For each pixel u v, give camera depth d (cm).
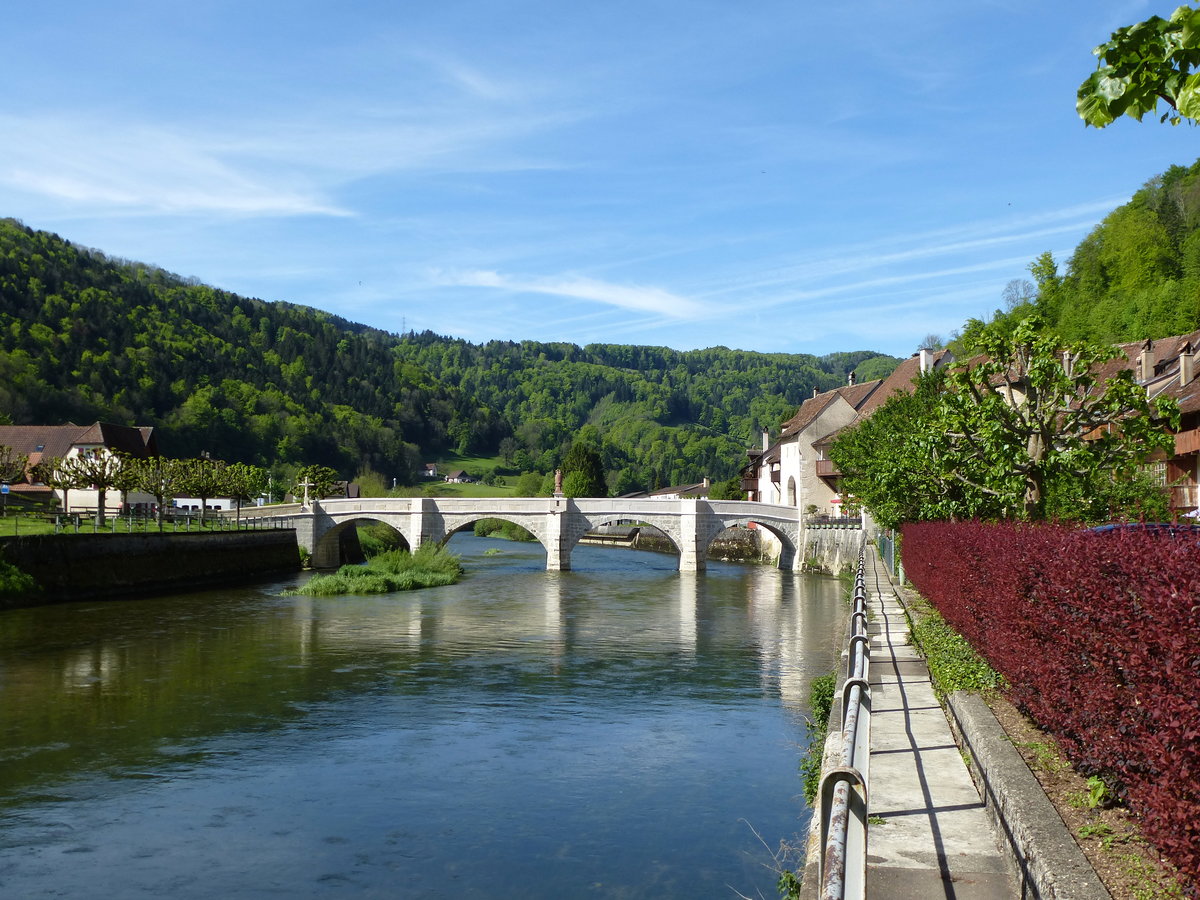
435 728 2120
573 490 11844
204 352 15088
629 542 10788
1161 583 630
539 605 4544
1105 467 2288
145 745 1972
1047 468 2034
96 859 1404
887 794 932
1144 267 7119
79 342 12688
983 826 834
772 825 1519
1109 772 732
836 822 446
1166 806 561
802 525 7056
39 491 7344
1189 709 548
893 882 711
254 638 3359
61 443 7850
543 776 1781
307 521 6919
